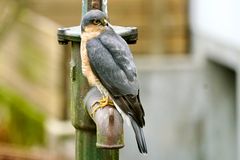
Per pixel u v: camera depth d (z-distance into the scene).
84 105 7.22
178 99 18.03
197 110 18.06
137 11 18.09
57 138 14.77
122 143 6.57
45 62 15.55
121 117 6.69
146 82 17.97
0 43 16.62
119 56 7.25
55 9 17.47
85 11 7.42
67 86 15.16
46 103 15.51
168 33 18.19
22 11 16.53
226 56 16.92
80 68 7.41
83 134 7.32
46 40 15.51
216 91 17.97
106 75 7.21
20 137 15.20
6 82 16.83
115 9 18.05
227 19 16.70
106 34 7.34
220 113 18.02
